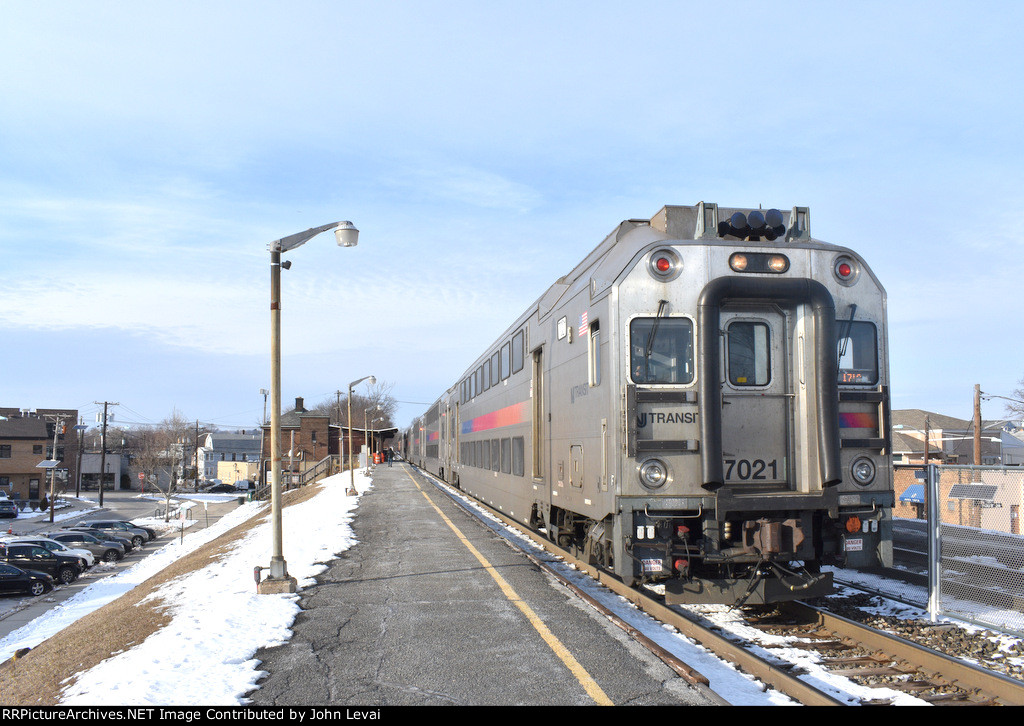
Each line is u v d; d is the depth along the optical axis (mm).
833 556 7449
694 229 8289
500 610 7871
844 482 7352
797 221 8125
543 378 11836
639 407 7219
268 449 69812
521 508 14242
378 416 113375
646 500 7102
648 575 7090
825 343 7234
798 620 8000
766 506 7016
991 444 48156
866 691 5691
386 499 24297
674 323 7383
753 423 7516
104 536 35969
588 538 9945
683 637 7082
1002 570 8250
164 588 12555
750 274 7434
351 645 6617
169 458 87500
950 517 11750
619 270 7637
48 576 26656
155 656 6281
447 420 31906
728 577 7438
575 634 6828
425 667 5914
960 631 7441
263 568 9305
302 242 10055
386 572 10438
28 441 71438
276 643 6734
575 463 9344
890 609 8531
